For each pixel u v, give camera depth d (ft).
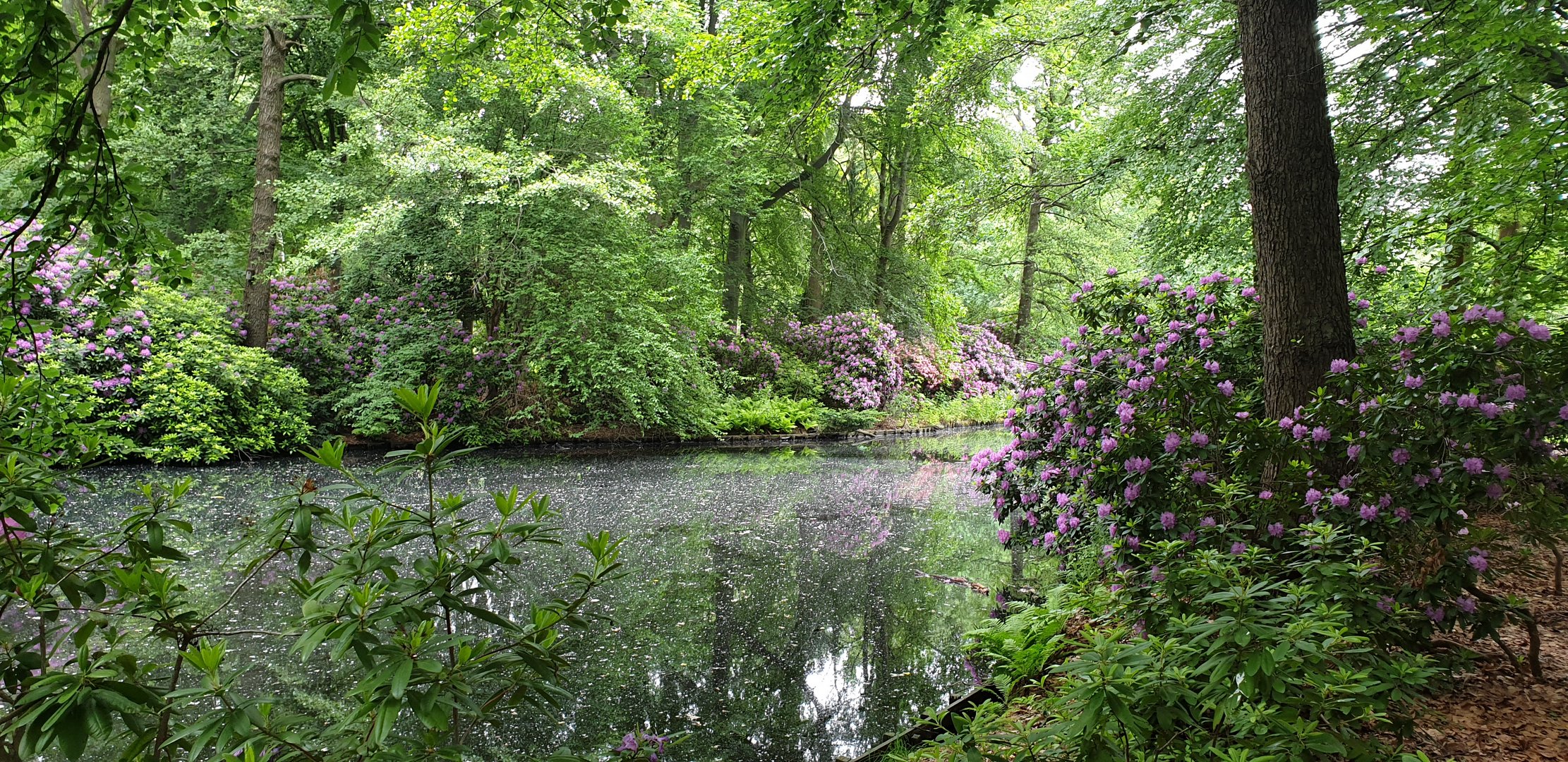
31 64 7.01
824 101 23.85
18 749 5.12
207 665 4.87
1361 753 6.12
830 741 11.05
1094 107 36.40
